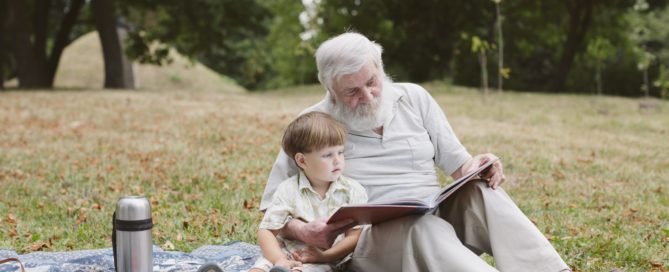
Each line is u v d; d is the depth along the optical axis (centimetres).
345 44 347
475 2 2672
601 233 536
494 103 1752
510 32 2877
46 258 430
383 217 327
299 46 2284
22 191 699
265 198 371
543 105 1727
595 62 2953
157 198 659
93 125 1215
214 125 1223
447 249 312
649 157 977
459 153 381
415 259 323
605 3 2572
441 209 358
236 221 564
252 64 4819
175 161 865
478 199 340
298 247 352
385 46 3000
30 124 1217
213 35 2716
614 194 707
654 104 1702
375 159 371
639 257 476
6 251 443
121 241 332
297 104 1725
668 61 2964
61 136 1080
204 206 627
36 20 2325
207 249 461
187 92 2062
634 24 2897
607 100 1898
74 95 1738
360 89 351
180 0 2545
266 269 337
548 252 323
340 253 350
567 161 902
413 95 388
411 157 373
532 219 581
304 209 351
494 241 329
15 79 3600
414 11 2792
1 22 2448
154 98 1723
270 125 1236
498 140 1084
